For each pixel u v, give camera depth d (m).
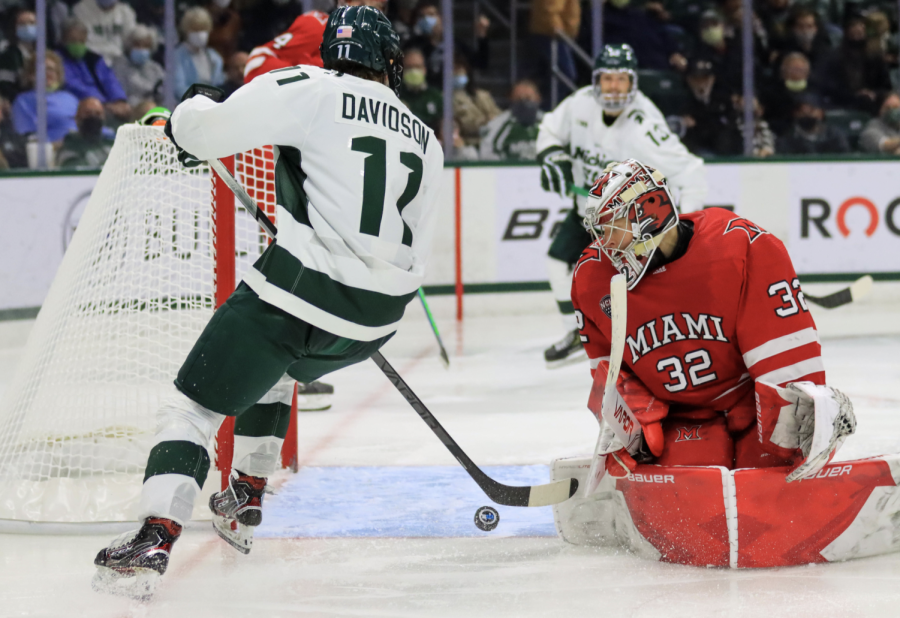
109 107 21.08
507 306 21.38
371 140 5.73
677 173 13.72
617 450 6.31
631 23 22.45
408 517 7.55
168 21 21.22
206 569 6.37
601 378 6.47
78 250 8.27
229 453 7.63
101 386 8.08
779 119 22.98
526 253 21.33
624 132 13.88
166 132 5.87
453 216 20.97
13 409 7.94
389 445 10.11
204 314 8.28
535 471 8.91
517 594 5.78
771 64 22.84
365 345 5.96
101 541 7.05
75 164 20.70
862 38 22.88
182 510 5.61
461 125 22.17
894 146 23.00
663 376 6.64
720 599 5.58
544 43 22.27
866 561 6.27
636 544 6.47
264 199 8.94
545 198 21.20
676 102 22.78
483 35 22.09
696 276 6.31
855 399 12.05
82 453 8.27
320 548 6.80
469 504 7.90
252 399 5.77
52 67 20.39
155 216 8.13
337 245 5.62
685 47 22.56
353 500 8.03
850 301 10.67
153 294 8.19
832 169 21.11
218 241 7.97
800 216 21.22
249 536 6.53
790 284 6.26
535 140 22.42
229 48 21.98
